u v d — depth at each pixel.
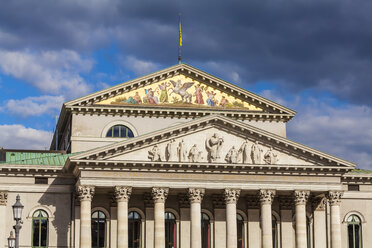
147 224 90.38
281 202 94.06
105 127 94.75
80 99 93.94
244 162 86.94
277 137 87.62
